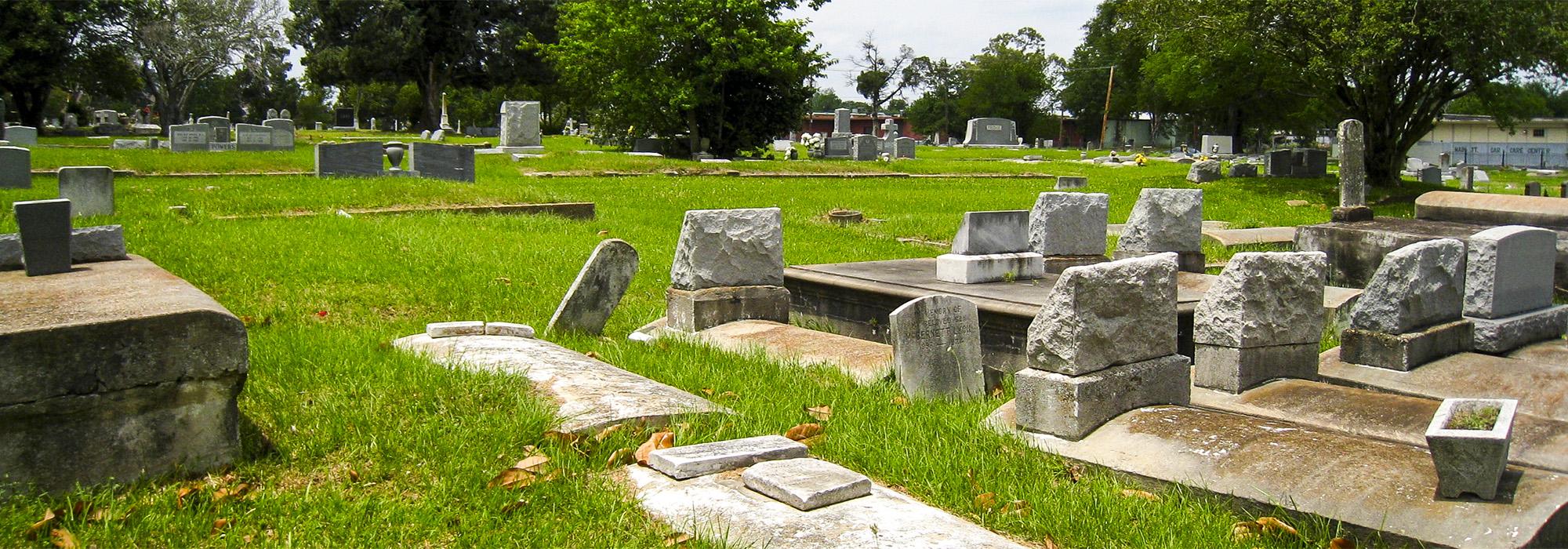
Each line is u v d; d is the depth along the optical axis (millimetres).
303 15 70750
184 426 4652
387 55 64750
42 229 6809
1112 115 89062
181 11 59375
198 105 93625
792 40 38906
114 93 58656
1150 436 5414
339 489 4578
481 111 83375
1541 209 12859
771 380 7004
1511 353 8352
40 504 4258
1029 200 24609
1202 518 4789
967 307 7289
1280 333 7016
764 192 24391
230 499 4422
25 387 4270
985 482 5141
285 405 5430
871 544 4078
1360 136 16266
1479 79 25719
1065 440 5586
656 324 9062
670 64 38156
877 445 5613
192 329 4637
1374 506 4566
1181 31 28172
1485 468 4379
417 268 10680
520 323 8836
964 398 7066
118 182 18844
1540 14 24031
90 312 4629
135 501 4363
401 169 21938
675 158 38219
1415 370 7656
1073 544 4555
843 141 43625
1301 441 5148
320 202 15406
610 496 4617
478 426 5230
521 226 14547
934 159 46031
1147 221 11383
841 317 9531
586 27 38625
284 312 8930
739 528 4258
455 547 4145
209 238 11664
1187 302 8328
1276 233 16609
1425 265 7809
